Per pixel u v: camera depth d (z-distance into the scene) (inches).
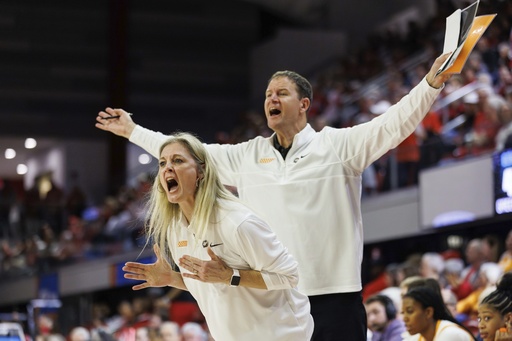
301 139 459.8
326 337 441.4
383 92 1739.7
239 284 376.5
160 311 1107.9
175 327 857.5
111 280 1609.3
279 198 451.5
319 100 1958.7
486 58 1305.4
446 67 407.8
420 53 1845.5
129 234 1587.1
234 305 389.4
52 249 1797.5
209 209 381.1
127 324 1175.6
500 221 970.1
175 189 382.3
